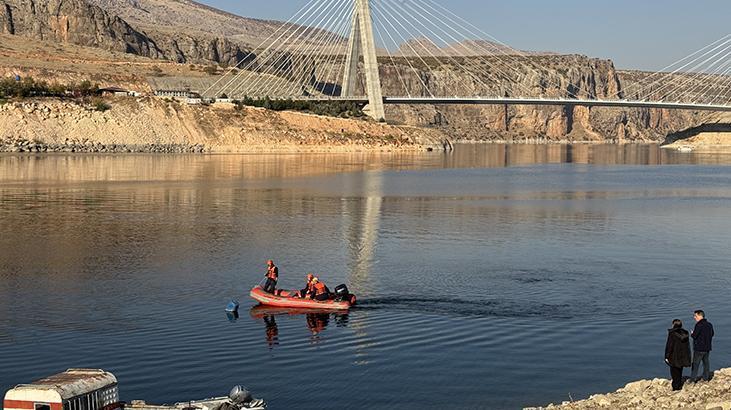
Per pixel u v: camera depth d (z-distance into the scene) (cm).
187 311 4531
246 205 9694
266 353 3709
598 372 3412
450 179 14512
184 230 7612
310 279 4734
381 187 12444
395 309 4550
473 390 3206
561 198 11088
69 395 2541
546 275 5578
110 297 4875
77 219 8244
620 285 5241
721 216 9081
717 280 5419
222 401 2908
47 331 4103
